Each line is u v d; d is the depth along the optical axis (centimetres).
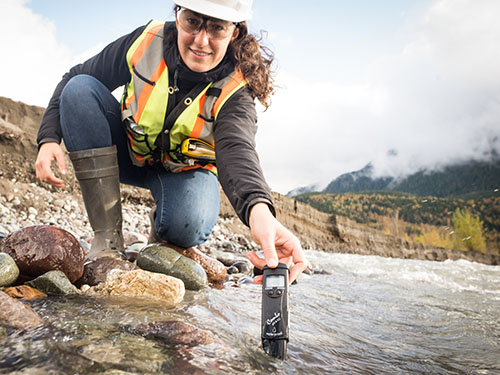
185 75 223
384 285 407
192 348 126
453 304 306
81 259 204
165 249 248
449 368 151
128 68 251
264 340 131
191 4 201
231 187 171
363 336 191
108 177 247
